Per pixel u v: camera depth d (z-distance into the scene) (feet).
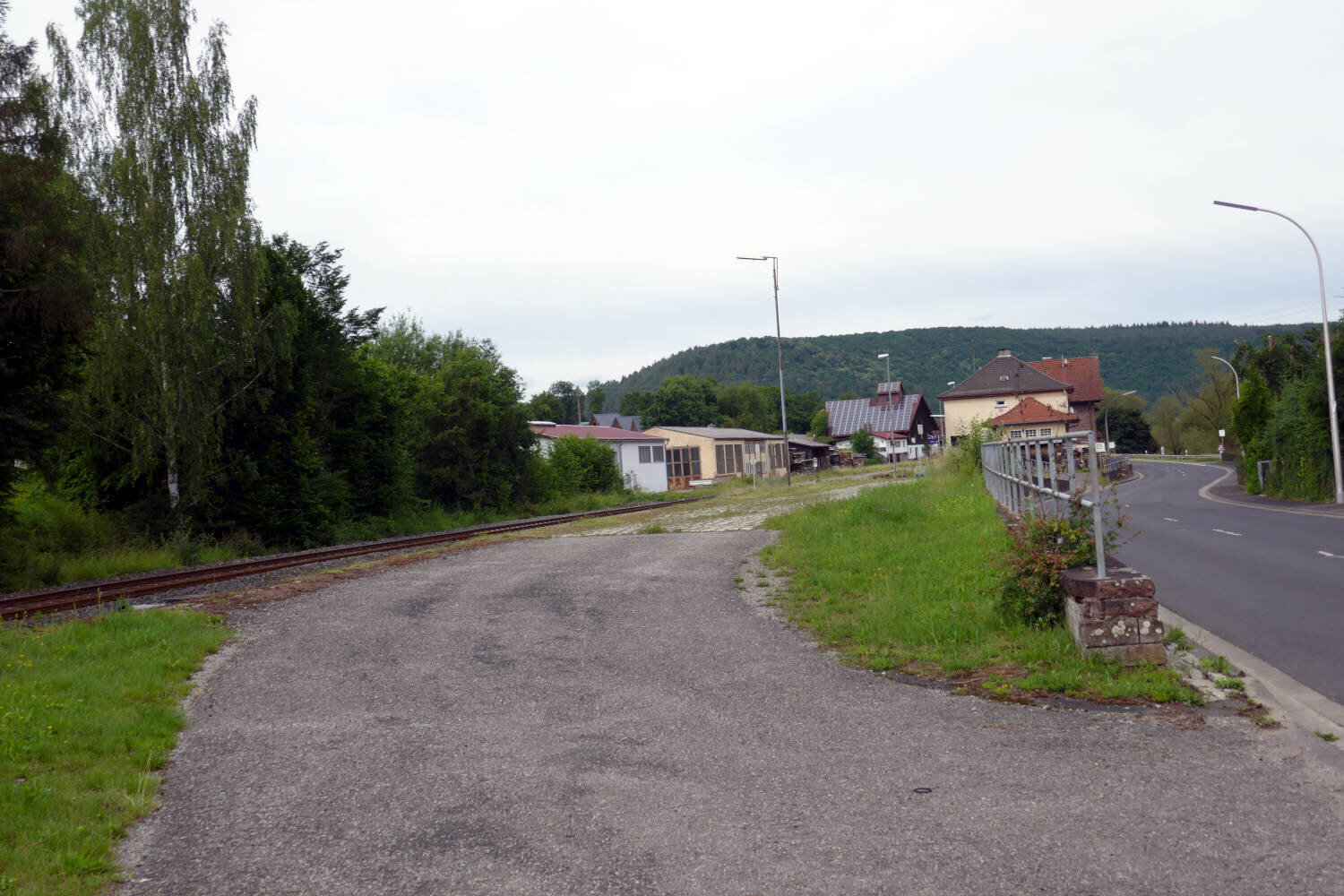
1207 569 44.32
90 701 24.71
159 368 77.87
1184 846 13.20
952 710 21.52
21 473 63.77
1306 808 14.33
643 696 24.71
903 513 64.49
